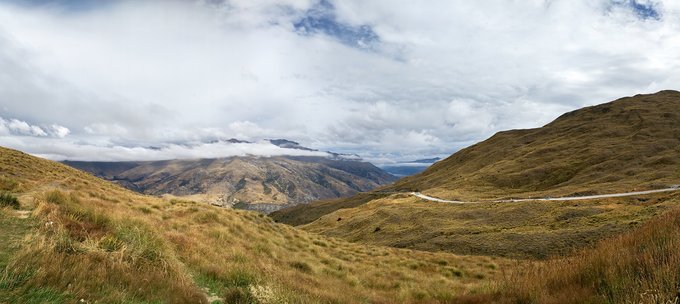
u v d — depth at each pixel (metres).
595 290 8.99
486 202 120.69
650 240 10.84
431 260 37.09
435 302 14.19
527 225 81.25
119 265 8.70
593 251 11.31
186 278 10.25
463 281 27.02
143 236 12.12
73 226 11.47
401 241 87.88
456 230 85.94
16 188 18.97
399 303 15.98
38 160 50.44
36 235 8.89
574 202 94.50
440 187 193.00
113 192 30.73
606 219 67.31
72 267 7.57
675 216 12.18
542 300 9.28
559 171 167.50
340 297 14.63
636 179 123.50
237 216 32.41
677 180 107.00
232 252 18.22
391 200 168.00
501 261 40.12
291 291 12.33
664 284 7.48
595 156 168.50
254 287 11.01
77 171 54.59
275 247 25.12
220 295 10.92
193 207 29.22
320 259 27.19
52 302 6.02
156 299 7.81
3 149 46.25
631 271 8.80
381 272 26.50
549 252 55.44
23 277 6.51
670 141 166.38
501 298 11.10
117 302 6.84
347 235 119.38
